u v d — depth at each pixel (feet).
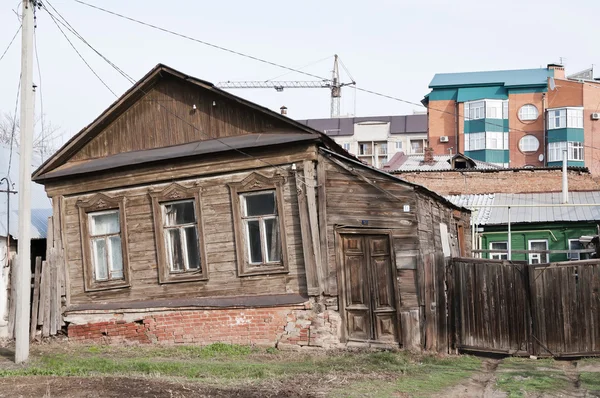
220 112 61.57
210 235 61.11
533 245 108.88
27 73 52.90
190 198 62.13
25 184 52.70
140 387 38.83
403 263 56.29
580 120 226.38
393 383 42.11
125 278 64.18
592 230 106.63
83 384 40.14
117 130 65.87
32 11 53.36
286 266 58.13
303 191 57.36
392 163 162.40
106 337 63.57
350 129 279.08
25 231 52.60
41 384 40.55
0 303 67.82
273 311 57.62
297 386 40.19
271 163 58.54
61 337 65.67
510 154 231.30
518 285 53.98
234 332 58.70
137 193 64.28
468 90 236.22
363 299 57.11
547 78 231.30
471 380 44.80
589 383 42.68
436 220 71.61
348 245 57.77
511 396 39.06
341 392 38.55
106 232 66.33
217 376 44.65
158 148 63.82
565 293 53.16
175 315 60.80
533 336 53.36
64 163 67.67
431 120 239.50
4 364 51.26
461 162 152.66
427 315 55.36
